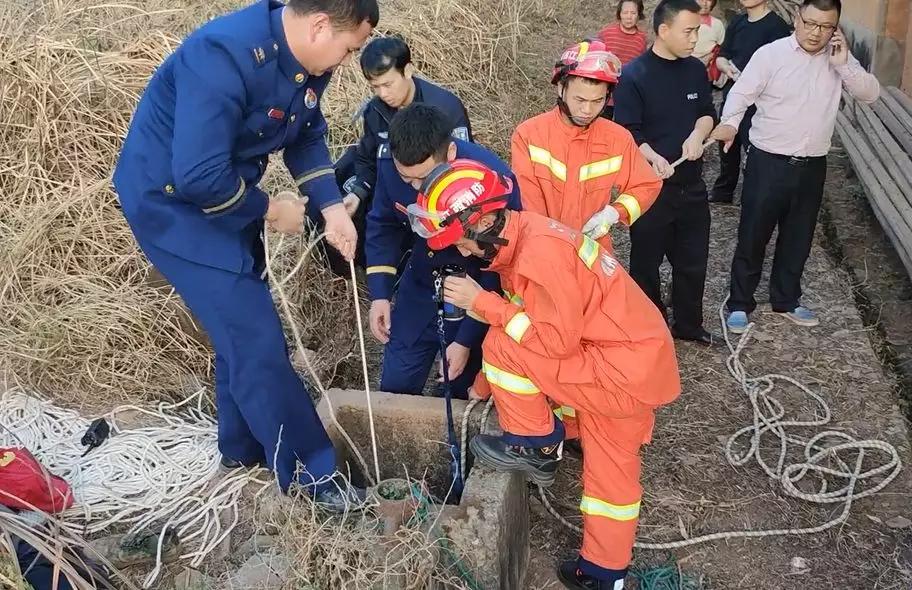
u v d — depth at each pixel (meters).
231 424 2.98
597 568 2.79
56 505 2.86
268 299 2.70
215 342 2.70
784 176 4.14
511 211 2.60
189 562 2.78
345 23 2.35
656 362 2.59
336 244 2.82
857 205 5.79
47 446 3.28
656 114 3.86
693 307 4.27
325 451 2.88
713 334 4.46
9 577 2.24
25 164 4.50
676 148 3.89
